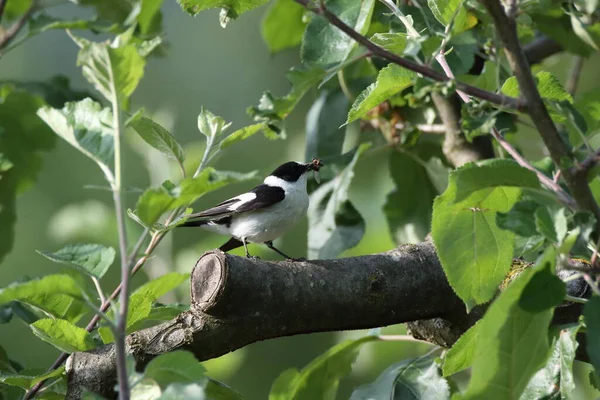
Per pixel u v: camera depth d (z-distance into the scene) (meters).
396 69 6.65
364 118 11.39
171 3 20.28
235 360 13.48
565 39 10.59
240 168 16.91
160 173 13.16
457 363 6.73
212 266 6.99
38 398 7.82
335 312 7.33
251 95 19.17
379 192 14.34
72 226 13.46
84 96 12.23
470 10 7.86
